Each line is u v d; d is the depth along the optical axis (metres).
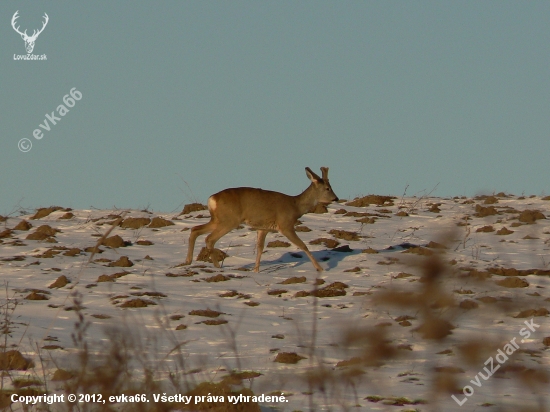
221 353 38.75
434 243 17.64
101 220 78.75
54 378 32.53
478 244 67.38
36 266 59.16
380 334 21.78
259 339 41.78
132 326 43.56
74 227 75.81
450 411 29.08
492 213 79.25
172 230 74.38
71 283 54.09
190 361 36.88
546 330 41.56
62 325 43.22
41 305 48.00
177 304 49.44
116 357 28.75
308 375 33.25
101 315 45.94
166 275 57.47
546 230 72.38
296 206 61.00
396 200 90.56
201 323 44.97
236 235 72.31
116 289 52.84
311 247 67.38
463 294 30.44
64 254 63.25
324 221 78.19
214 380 33.28
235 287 54.72
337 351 38.66
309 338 41.38
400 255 63.03
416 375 33.78
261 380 33.72
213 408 28.09
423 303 17.31
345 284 54.41
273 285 55.34
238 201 59.81
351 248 67.19
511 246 66.62
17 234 71.88
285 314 47.78
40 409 28.00
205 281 56.19
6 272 57.28
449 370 33.03
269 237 71.00
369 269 59.69
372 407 29.86
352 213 81.19
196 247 67.94
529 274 56.44
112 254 64.50
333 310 48.22
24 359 35.25
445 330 17.41
